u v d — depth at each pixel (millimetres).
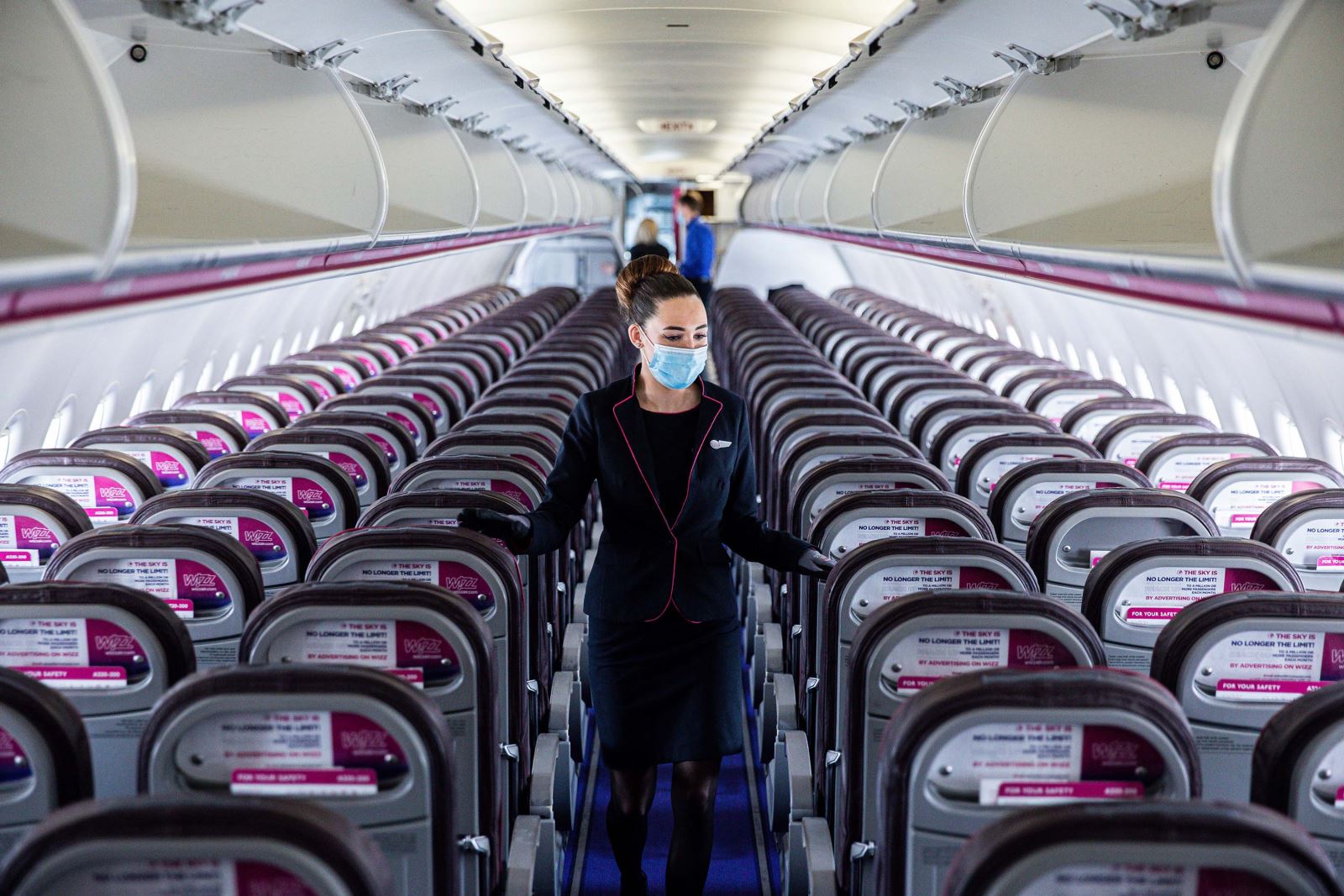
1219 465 5422
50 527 4758
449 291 22875
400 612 3252
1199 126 6043
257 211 5711
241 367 11695
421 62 7219
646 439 3639
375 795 2711
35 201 3213
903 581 3926
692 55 9727
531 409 7449
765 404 8328
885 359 10414
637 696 3699
